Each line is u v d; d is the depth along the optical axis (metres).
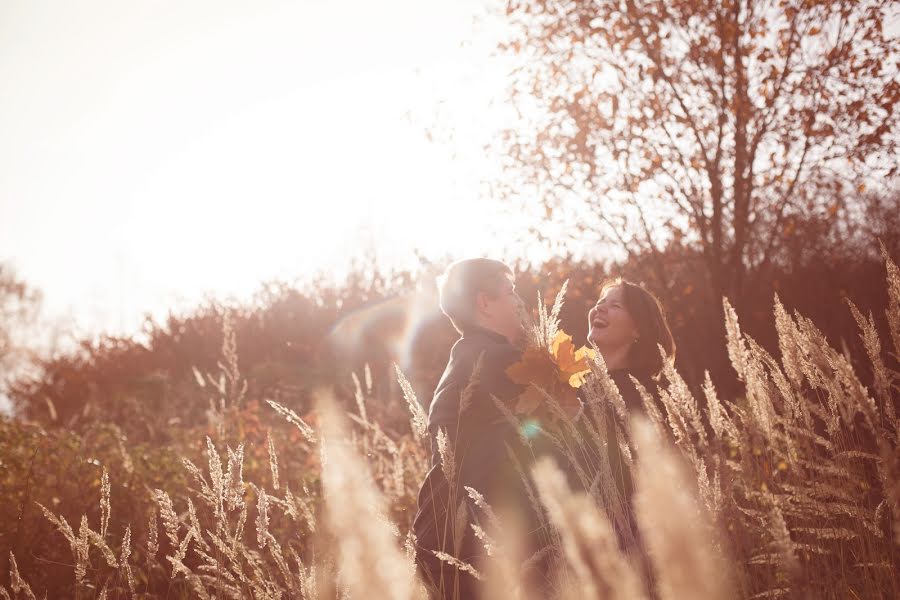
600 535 0.80
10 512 3.34
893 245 6.25
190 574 1.91
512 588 1.60
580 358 2.35
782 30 6.16
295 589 1.70
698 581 0.48
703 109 6.36
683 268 6.92
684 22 6.26
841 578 1.85
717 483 1.47
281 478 3.99
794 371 1.99
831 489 1.91
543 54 6.45
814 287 6.35
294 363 8.71
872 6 5.87
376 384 7.34
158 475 3.96
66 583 2.93
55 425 7.86
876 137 5.90
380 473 3.12
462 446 2.37
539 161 6.36
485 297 2.67
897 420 1.79
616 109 6.24
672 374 1.73
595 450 2.24
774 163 6.28
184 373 9.03
